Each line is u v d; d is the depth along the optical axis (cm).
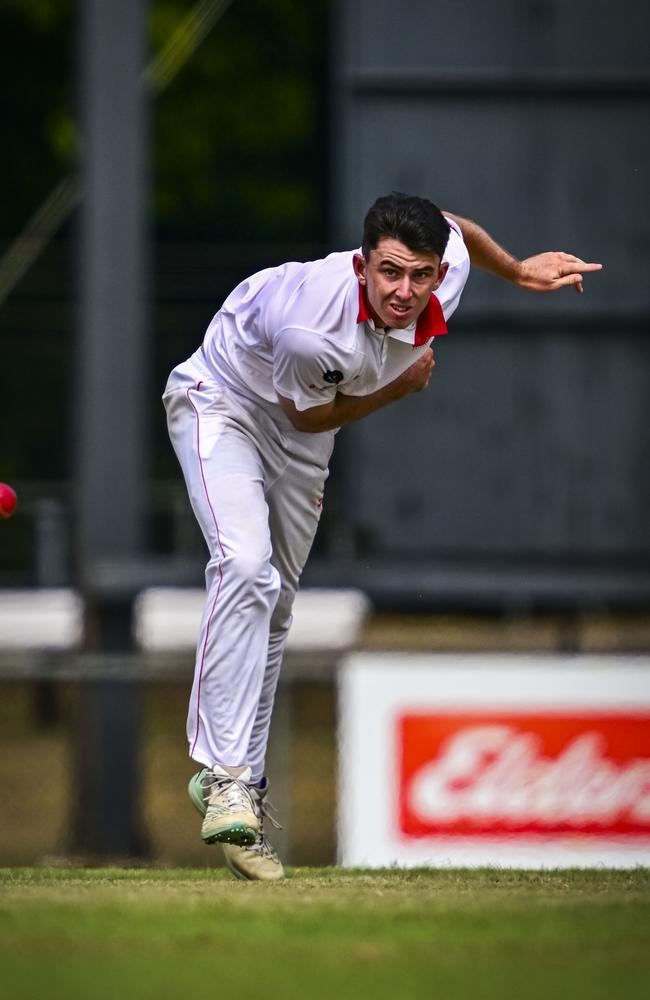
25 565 4953
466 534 4116
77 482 3988
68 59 7262
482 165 4044
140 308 3922
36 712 5625
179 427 1711
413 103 4041
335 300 1535
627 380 4078
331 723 5519
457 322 4081
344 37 4038
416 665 3378
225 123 7244
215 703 1662
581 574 4038
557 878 1773
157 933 1280
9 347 5253
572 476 4100
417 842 3350
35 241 4644
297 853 4444
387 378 1612
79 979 1121
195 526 4762
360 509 4119
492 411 4097
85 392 3928
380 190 4044
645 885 1666
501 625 5053
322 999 1078
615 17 4019
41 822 4772
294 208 7312
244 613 1652
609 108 4038
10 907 1388
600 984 1133
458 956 1216
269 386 1659
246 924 1319
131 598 3962
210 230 7306
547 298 4066
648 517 4094
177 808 4806
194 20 4612
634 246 4056
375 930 1304
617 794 3353
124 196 3909
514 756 3353
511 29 4031
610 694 3353
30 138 7294
